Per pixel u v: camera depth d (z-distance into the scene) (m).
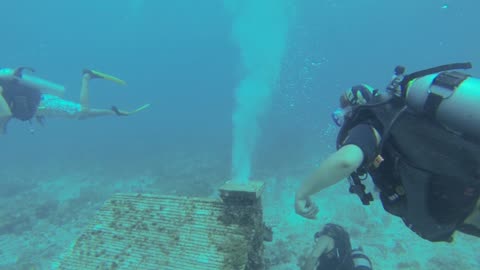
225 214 2.84
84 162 17.39
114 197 3.39
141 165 15.59
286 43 29.75
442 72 1.38
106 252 2.88
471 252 6.41
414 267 6.16
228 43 109.88
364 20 85.50
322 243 4.16
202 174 13.06
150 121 38.66
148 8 87.69
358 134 1.39
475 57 66.62
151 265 2.66
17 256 7.99
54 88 3.70
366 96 1.66
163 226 2.93
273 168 12.90
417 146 1.30
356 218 8.04
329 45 90.50
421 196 1.29
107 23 103.12
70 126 37.75
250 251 2.71
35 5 78.50
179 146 20.20
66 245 8.24
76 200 11.01
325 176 1.34
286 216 8.47
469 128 1.22
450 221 1.29
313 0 64.50
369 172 1.50
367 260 4.16
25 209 10.83
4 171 16.94
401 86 1.46
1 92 3.24
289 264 6.45
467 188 1.23
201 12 92.44
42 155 20.98
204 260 2.59
